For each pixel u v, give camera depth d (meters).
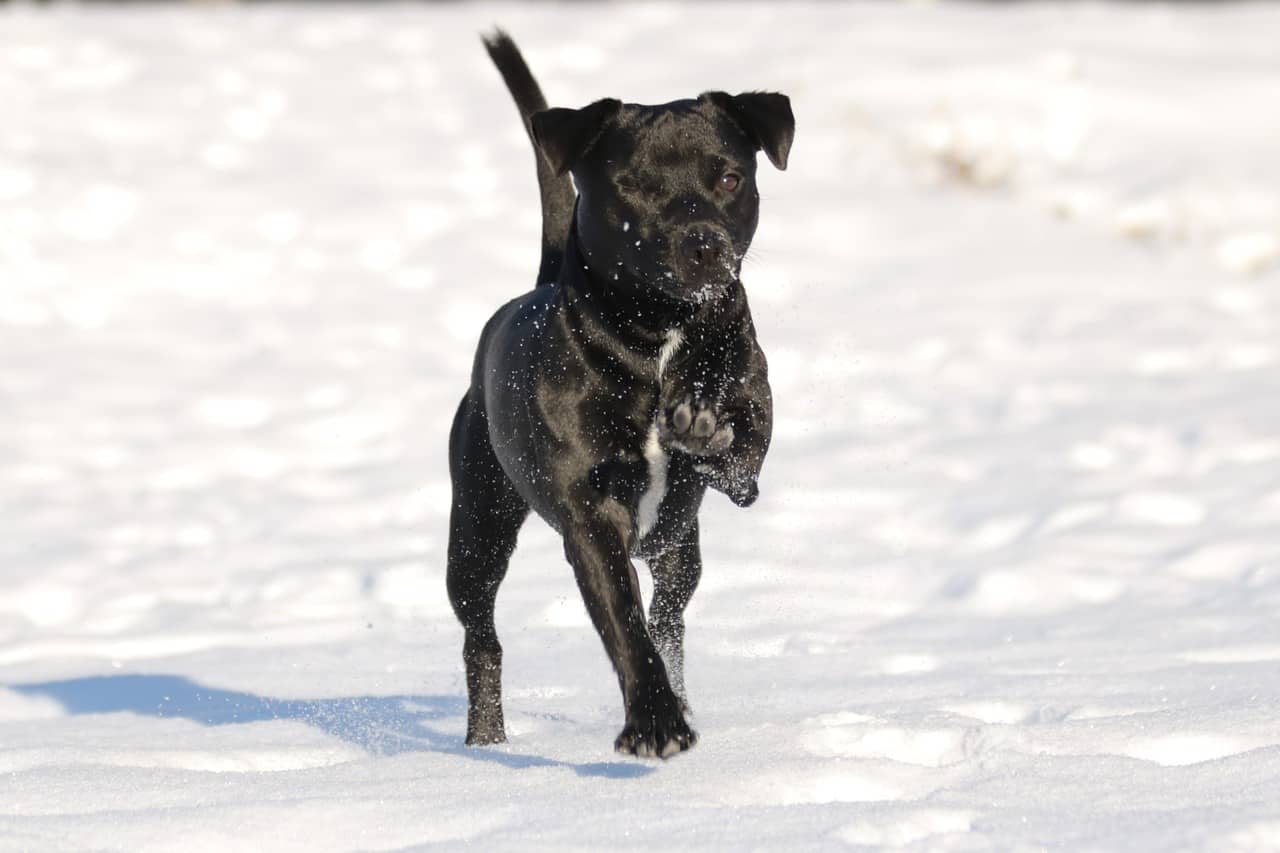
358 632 9.73
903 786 5.97
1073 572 10.11
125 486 13.41
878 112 22.83
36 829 5.52
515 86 8.23
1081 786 5.80
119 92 24.50
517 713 7.71
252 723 7.59
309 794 5.94
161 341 17.14
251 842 5.43
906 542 11.22
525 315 7.10
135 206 20.44
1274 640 8.32
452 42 27.64
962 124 21.83
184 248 19.44
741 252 6.77
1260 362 15.79
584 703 7.90
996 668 8.12
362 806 5.70
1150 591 9.77
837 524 11.64
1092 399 14.69
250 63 26.36
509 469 7.11
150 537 12.14
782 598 9.92
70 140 22.50
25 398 15.49
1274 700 6.93
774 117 6.83
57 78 24.95
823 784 5.95
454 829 5.50
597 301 6.58
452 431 7.83
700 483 6.88
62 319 17.64
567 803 5.69
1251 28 27.75
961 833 5.28
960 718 6.81
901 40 25.81
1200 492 11.72
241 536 12.09
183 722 7.68
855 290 18.11
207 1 32.50
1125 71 24.36
